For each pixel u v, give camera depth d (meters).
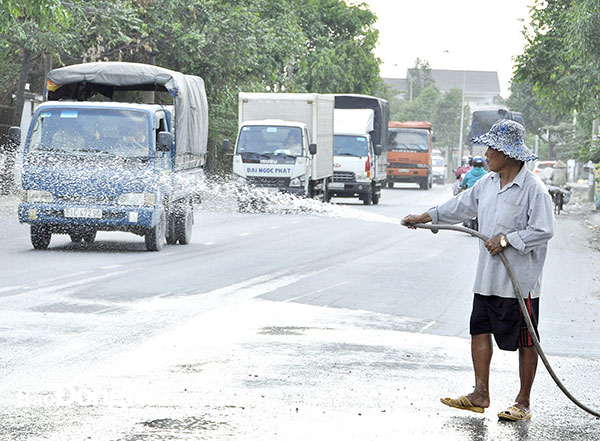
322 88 108.75
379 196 65.94
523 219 10.46
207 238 34.62
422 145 99.38
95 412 10.41
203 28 58.34
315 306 18.78
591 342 16.09
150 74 31.70
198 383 11.87
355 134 61.78
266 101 51.84
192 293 19.95
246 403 10.95
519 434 9.99
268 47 61.53
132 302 18.45
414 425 10.22
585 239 41.31
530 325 10.41
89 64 32.53
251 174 49.53
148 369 12.60
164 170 28.92
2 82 60.97
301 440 9.55
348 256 29.12
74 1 49.19
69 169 27.66
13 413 10.30
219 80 62.62
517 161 10.53
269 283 22.05
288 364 13.17
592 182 79.62
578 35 43.16
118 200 27.64
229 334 15.34
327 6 110.25
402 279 23.78
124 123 28.33
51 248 29.03
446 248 33.03
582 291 23.14
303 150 49.50
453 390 11.91
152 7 56.03
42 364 12.75
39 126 28.28
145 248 29.94
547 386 12.43
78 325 15.77
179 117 31.28
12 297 18.67
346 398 11.32
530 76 56.38
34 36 48.16
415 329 16.59
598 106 55.09
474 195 10.80
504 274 10.51
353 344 14.88
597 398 11.82
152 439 9.43
